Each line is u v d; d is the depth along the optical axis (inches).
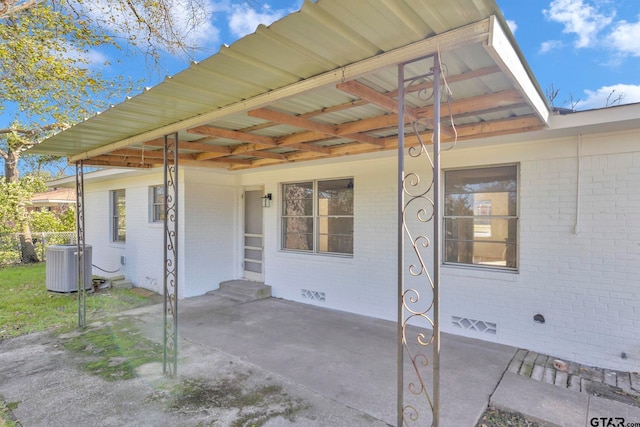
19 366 154.2
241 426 109.6
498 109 118.3
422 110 120.5
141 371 149.0
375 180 223.0
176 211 146.6
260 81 92.5
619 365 149.5
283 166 254.7
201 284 287.6
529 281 170.1
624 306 148.3
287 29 67.0
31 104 340.2
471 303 187.5
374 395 128.6
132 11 245.8
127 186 336.8
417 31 68.7
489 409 119.0
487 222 185.9
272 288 284.4
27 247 466.3
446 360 158.4
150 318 228.2
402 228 83.0
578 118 134.8
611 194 150.3
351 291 236.2
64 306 256.1
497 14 64.4
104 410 119.0
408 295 210.2
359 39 71.4
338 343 181.5
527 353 166.7
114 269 358.3
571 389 131.9
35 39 263.9
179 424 110.7
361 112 127.6
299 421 112.2
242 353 169.0
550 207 164.2
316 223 259.6
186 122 129.2
